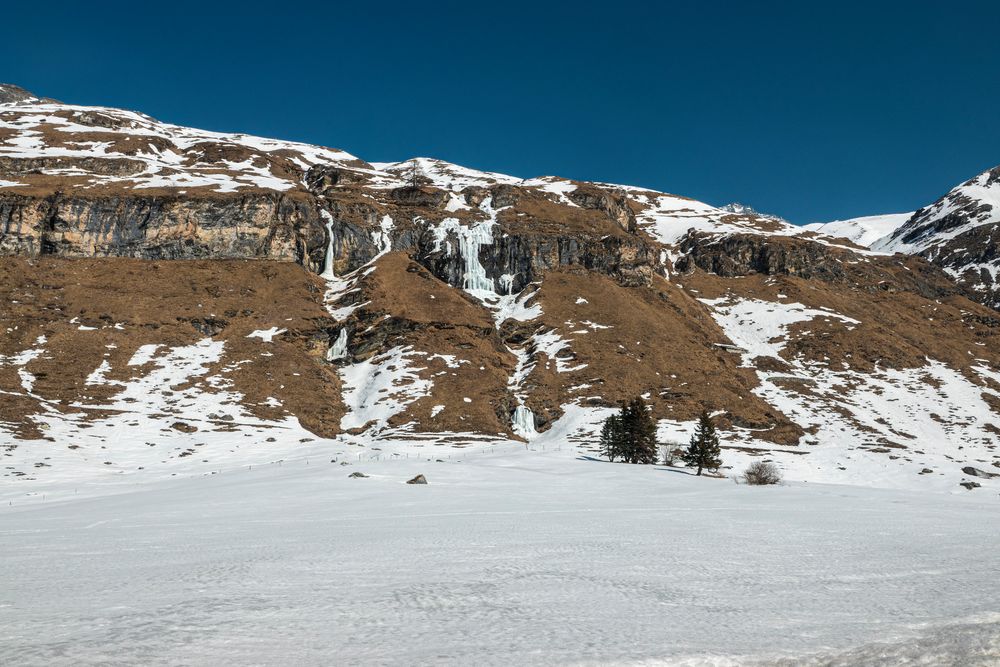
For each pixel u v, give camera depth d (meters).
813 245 154.12
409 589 10.03
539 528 19.28
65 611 8.51
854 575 11.34
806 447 75.00
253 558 13.52
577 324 109.56
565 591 9.90
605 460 66.62
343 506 28.30
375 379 90.94
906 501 33.81
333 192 139.00
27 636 7.18
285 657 6.45
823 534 17.91
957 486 58.06
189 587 10.28
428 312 107.19
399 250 128.75
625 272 130.50
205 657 6.43
